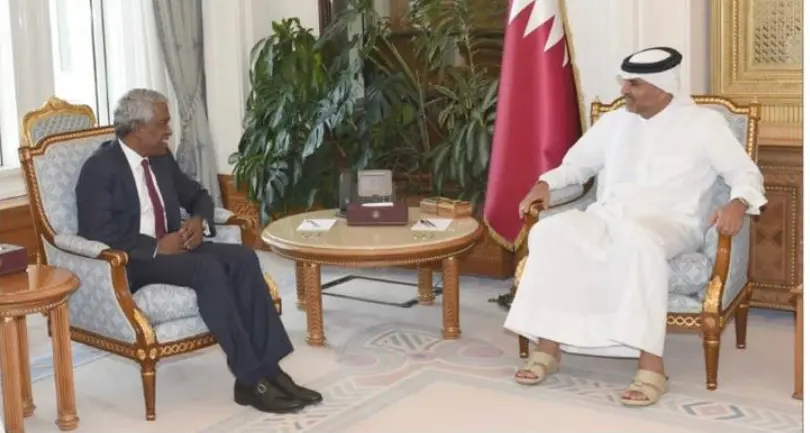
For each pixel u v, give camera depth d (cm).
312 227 434
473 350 416
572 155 410
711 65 480
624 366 393
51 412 359
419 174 555
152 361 345
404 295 505
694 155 384
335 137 558
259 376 355
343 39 587
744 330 409
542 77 455
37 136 391
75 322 365
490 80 521
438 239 407
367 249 396
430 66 559
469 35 534
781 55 463
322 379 385
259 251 606
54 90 551
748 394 360
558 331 363
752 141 394
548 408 352
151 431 340
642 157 393
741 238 386
